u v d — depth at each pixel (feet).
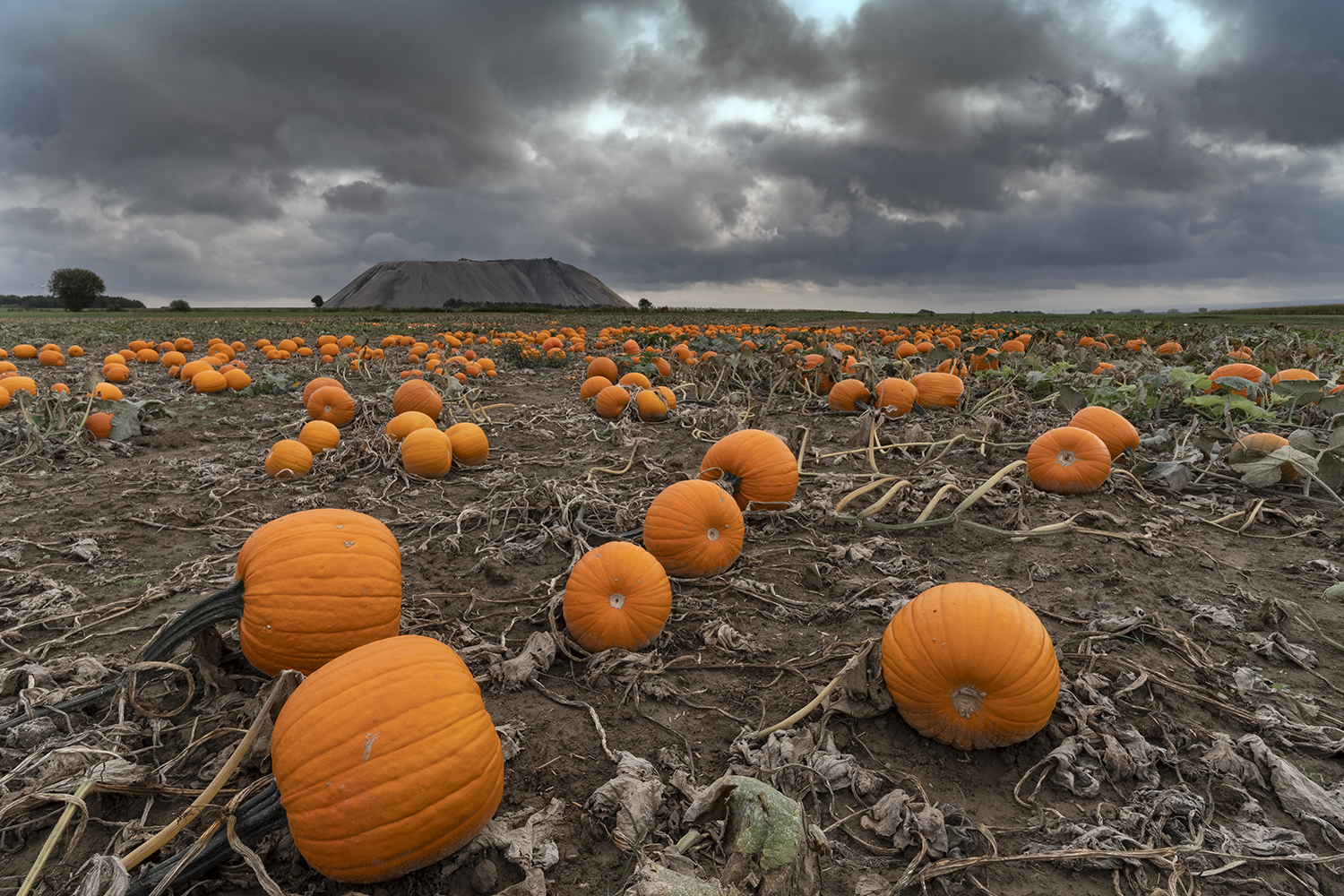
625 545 5.13
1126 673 4.58
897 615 4.28
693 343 23.61
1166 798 3.65
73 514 7.61
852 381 12.58
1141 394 10.82
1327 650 4.93
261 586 4.20
